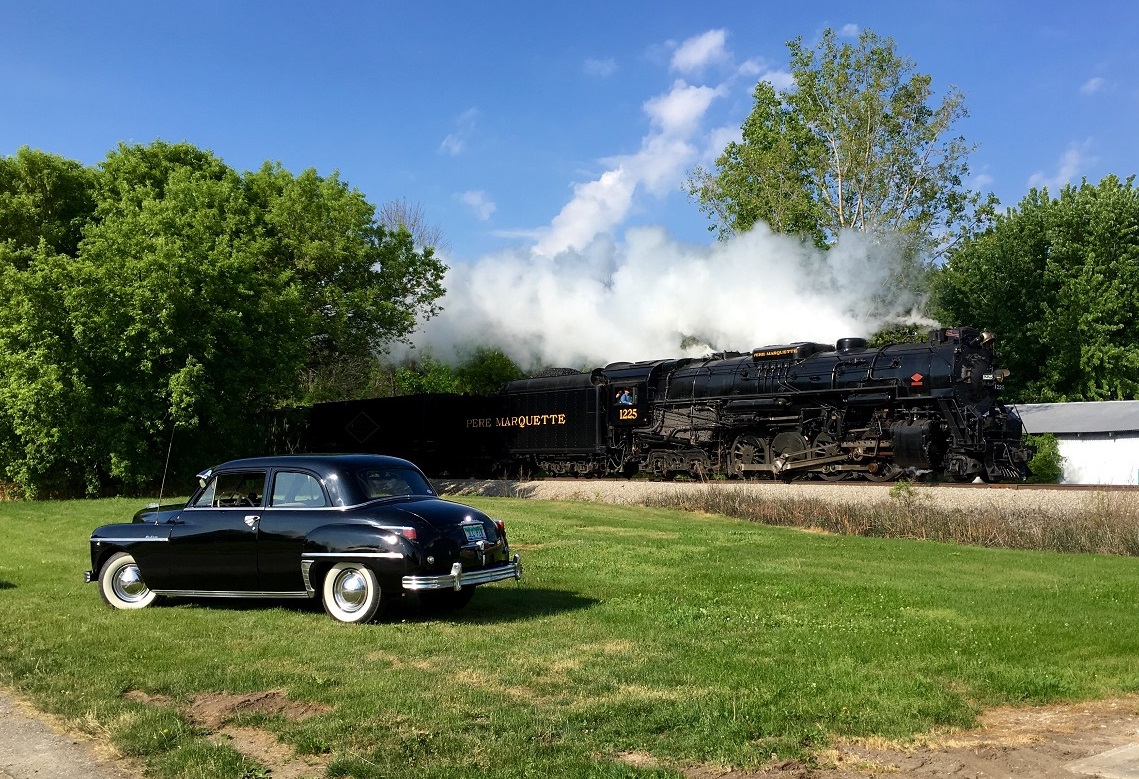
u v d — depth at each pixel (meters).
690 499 23.89
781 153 40.06
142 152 36.03
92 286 26.86
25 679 7.33
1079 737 6.04
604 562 13.73
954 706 6.46
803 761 5.55
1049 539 17.03
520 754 5.57
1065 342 43.53
